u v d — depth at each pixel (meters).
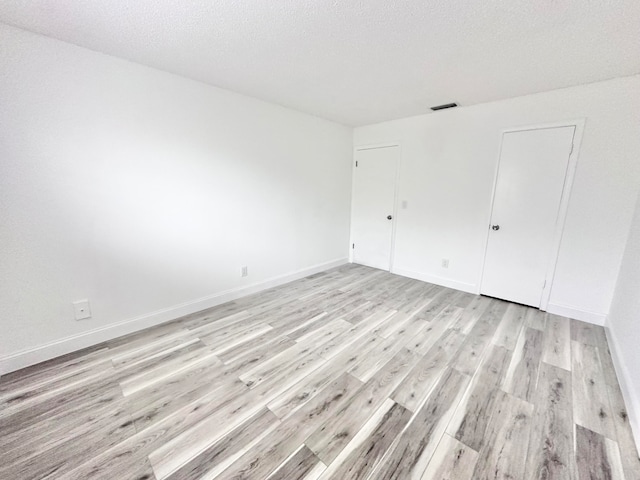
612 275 2.51
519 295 3.04
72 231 2.03
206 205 2.75
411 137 3.71
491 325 2.58
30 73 1.76
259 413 1.55
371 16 1.55
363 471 1.23
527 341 2.31
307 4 1.45
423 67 2.20
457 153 3.31
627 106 2.32
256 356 2.07
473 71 2.25
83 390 1.71
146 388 1.73
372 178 4.24
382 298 3.20
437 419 1.52
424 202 3.69
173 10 1.51
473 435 1.42
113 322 2.29
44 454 1.30
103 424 1.46
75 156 1.98
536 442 1.39
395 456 1.30
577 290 2.70
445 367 1.97
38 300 1.94
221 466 1.25
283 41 1.83
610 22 1.56
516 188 2.93
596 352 2.16
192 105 2.53
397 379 1.84
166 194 2.47
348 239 4.69
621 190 2.40
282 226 3.54
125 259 2.30
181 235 2.62
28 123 1.79
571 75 2.29
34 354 1.94
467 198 3.29
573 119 2.55
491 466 1.26
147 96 2.26
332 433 1.43
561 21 1.56
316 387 1.76
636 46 1.81
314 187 3.88
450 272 3.55
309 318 2.69
